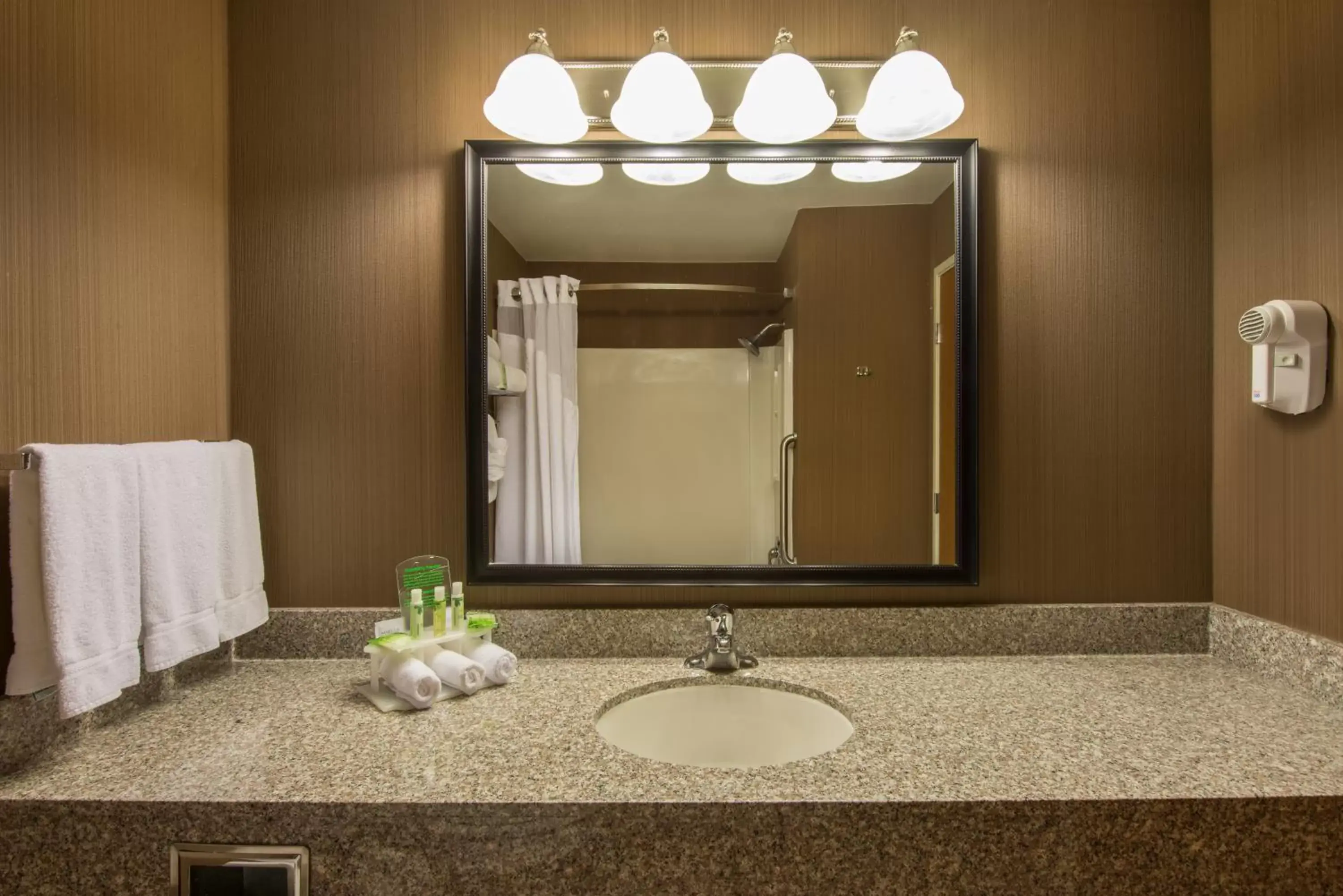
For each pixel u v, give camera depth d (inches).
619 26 50.1
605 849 29.8
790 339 49.5
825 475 49.5
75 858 30.0
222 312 48.9
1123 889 29.9
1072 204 50.0
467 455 49.3
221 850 29.9
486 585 49.5
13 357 33.4
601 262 49.5
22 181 33.9
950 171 49.4
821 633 49.2
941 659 48.6
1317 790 30.5
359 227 49.8
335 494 50.0
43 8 35.0
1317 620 41.9
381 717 39.0
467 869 29.8
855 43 50.3
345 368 49.8
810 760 33.3
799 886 29.7
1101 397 49.9
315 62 49.5
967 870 29.8
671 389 49.5
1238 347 47.8
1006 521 50.3
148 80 41.9
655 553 49.8
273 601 49.6
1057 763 33.0
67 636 32.3
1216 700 40.9
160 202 43.0
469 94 50.0
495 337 49.6
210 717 39.0
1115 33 49.8
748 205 49.6
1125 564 50.1
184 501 40.6
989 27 50.1
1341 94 40.1
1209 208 49.7
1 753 32.2
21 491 32.1
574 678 45.1
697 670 46.5
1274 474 44.8
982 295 50.2
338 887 29.9
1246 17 46.8
